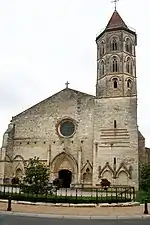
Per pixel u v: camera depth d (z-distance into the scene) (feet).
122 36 177.37
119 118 163.32
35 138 179.83
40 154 175.94
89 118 172.96
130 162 154.20
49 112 182.50
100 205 86.43
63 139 174.50
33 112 185.47
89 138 169.37
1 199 90.33
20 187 98.27
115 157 157.17
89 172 163.53
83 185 161.07
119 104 165.99
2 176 171.01
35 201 87.40
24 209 74.69
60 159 172.65
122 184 151.64
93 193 129.49
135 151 155.33
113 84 170.71
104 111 167.43
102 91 171.73
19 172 176.14
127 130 160.04
